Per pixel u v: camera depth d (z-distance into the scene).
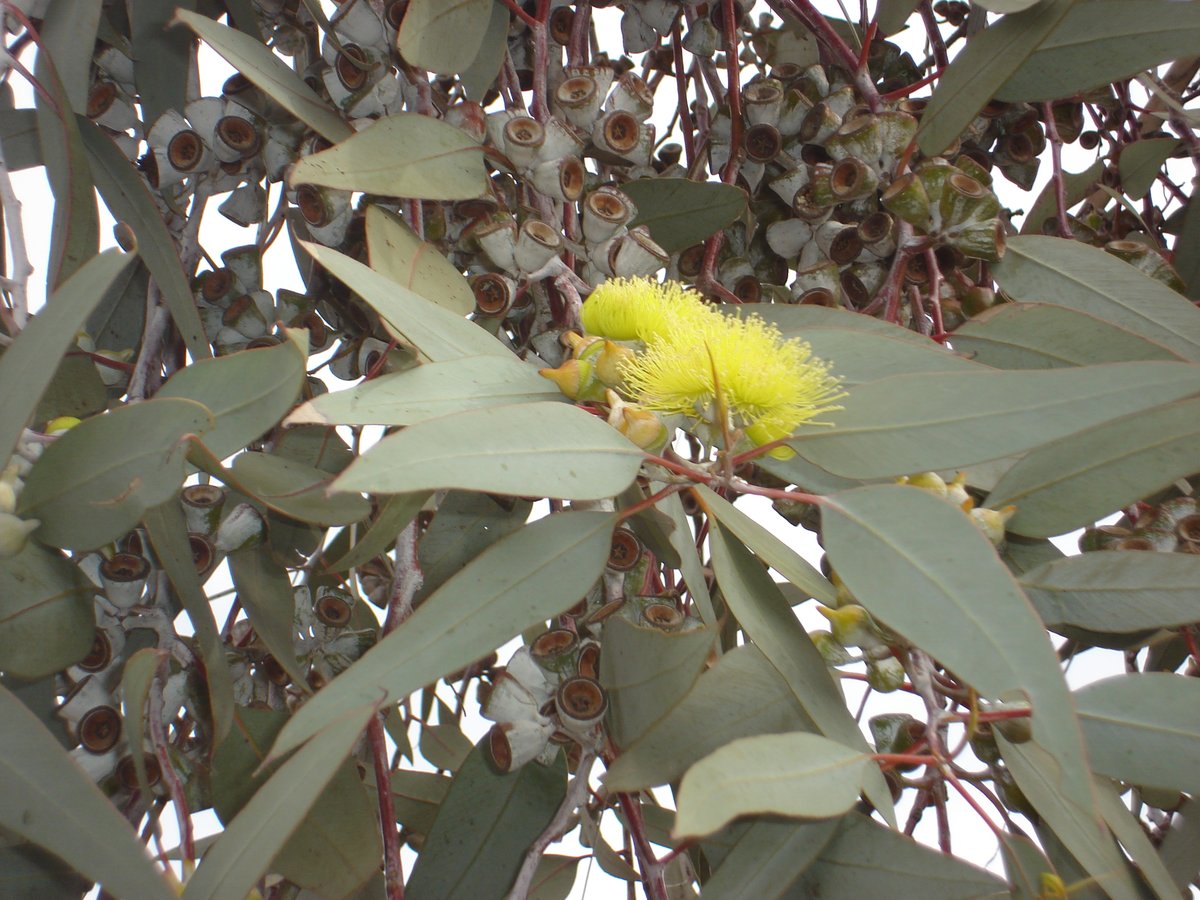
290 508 0.34
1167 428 0.35
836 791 0.28
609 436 0.30
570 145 0.41
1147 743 0.32
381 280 0.32
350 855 0.36
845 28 0.55
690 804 0.25
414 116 0.39
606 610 0.37
